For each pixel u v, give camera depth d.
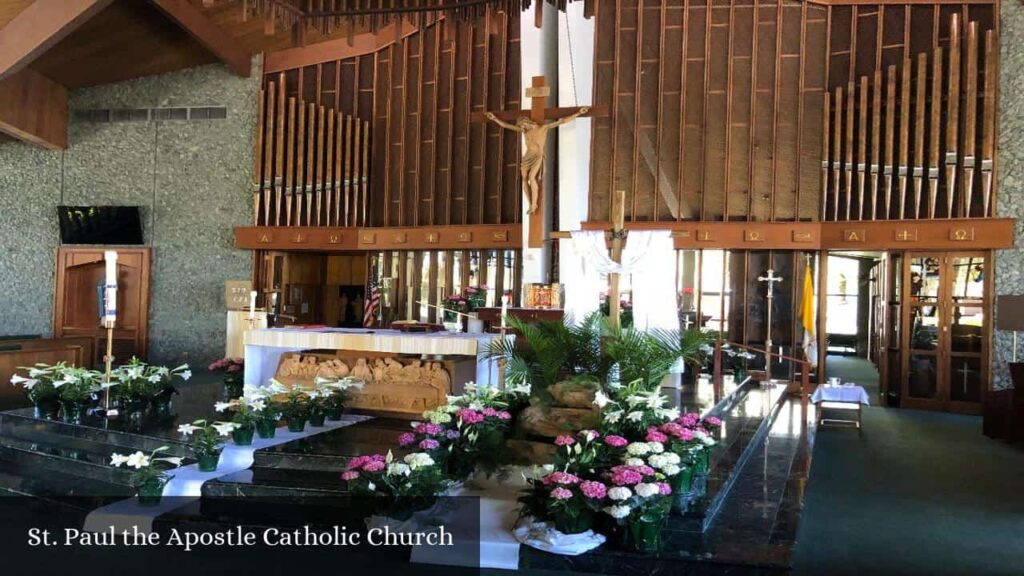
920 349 11.64
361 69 14.54
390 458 4.84
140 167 14.95
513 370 6.41
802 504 5.56
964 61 11.27
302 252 15.36
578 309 9.03
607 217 13.24
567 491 4.24
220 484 5.62
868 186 12.02
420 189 14.11
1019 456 8.10
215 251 14.63
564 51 12.95
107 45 13.45
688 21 13.01
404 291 14.15
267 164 14.34
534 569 4.51
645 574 4.35
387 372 7.77
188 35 13.59
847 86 12.14
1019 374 8.91
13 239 15.27
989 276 11.08
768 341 11.80
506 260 13.55
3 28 11.34
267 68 14.66
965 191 11.11
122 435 6.85
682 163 12.86
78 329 14.91
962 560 4.77
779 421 9.66
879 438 9.14
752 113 12.67
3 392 9.65
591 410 5.65
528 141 10.80
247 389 7.72
